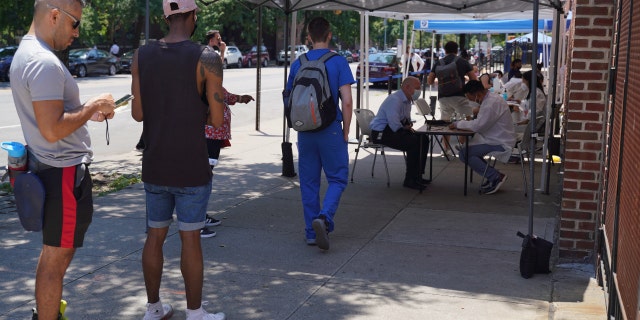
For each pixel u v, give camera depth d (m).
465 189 8.80
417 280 5.51
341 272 5.67
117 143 13.52
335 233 6.84
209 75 4.24
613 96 5.31
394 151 12.52
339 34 56.41
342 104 6.08
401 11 10.96
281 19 54.75
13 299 4.94
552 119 10.10
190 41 4.33
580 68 5.79
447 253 6.23
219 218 7.32
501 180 8.80
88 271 5.57
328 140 6.13
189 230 4.36
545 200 8.55
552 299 5.15
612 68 5.48
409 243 6.53
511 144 8.86
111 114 3.87
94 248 6.17
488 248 6.41
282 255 6.10
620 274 4.13
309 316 4.77
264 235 6.71
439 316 4.78
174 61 4.23
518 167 11.03
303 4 10.00
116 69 38.06
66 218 3.82
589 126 5.82
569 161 5.91
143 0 45.88
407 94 9.04
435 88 29.39
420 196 8.68
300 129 6.00
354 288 5.31
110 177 9.57
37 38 3.73
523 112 12.14
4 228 6.76
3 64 29.95
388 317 4.76
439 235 6.83
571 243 6.00
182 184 4.26
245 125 16.44
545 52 21.94
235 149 12.37
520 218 7.59
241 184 9.12
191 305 4.44
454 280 5.53
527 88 13.82
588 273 5.73
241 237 6.62
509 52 35.88
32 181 3.72
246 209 7.73
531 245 5.58
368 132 9.48
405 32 19.64
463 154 8.98
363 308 4.91
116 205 7.82
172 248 6.21
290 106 6.00
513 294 5.23
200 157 4.30
